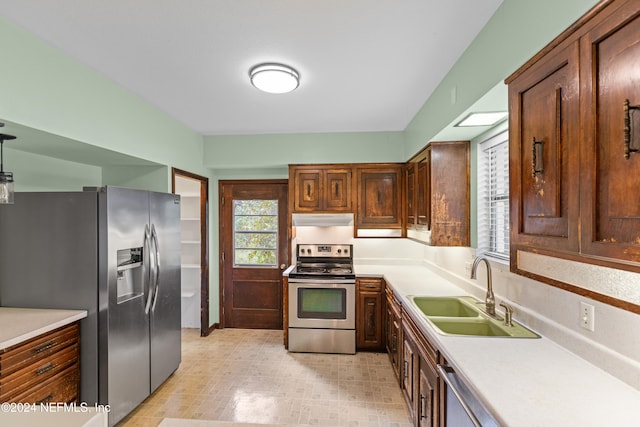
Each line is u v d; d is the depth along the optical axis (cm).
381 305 336
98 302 206
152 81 227
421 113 283
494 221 234
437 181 257
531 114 116
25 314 198
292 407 240
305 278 337
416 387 202
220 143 377
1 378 159
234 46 180
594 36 86
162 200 266
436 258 337
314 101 267
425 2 144
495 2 144
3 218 211
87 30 164
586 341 132
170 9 147
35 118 169
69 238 208
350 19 156
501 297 204
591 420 96
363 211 364
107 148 222
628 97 76
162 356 265
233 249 413
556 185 102
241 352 339
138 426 219
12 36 158
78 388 205
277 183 407
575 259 93
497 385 115
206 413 233
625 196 77
